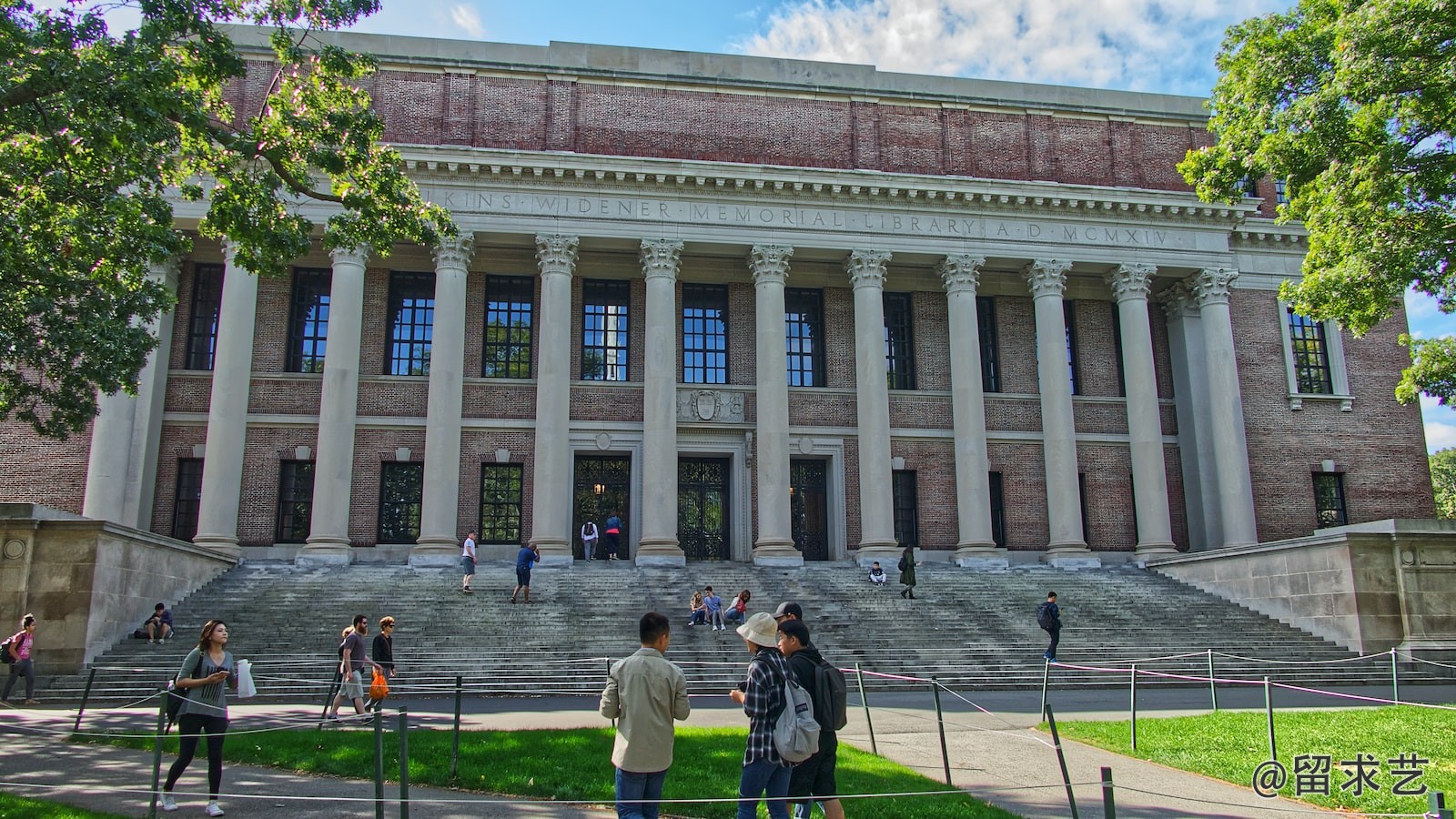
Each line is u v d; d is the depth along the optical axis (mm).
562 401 35906
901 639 28000
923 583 33906
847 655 26641
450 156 36406
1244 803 11758
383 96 37750
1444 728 16391
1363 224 21094
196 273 38375
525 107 38531
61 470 34812
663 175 37531
